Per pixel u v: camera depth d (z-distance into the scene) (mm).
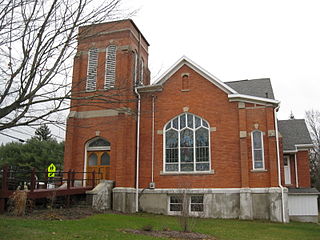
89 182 24609
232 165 22359
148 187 23594
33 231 11898
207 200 22266
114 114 24797
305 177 26625
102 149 25078
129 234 13258
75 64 25828
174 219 19875
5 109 8859
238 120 22859
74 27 10148
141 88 24828
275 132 22094
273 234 15742
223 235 14836
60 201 19828
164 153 23891
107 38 26125
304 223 21609
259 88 26703
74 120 25406
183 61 24766
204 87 24078
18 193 15812
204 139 23391
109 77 25078
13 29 9539
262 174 21781
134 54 26219
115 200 22828
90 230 13383
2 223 12805
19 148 56531
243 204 21281
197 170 23078
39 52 9531
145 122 24641
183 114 24219
